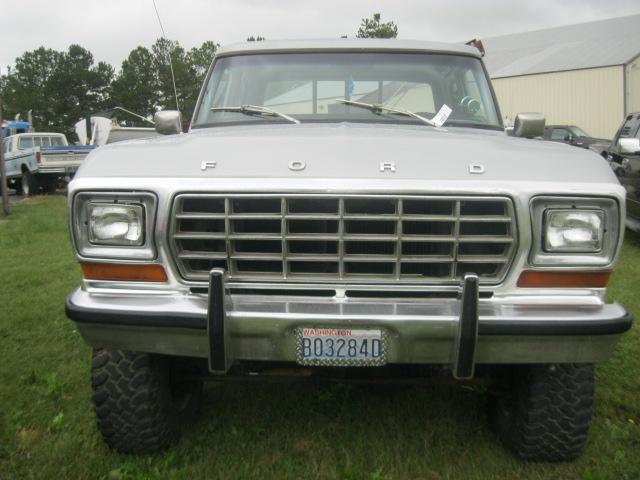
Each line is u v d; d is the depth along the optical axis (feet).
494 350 8.54
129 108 191.01
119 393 9.63
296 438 10.93
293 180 8.45
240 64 13.47
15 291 20.84
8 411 11.75
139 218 8.71
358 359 8.46
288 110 12.84
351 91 12.89
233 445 10.66
